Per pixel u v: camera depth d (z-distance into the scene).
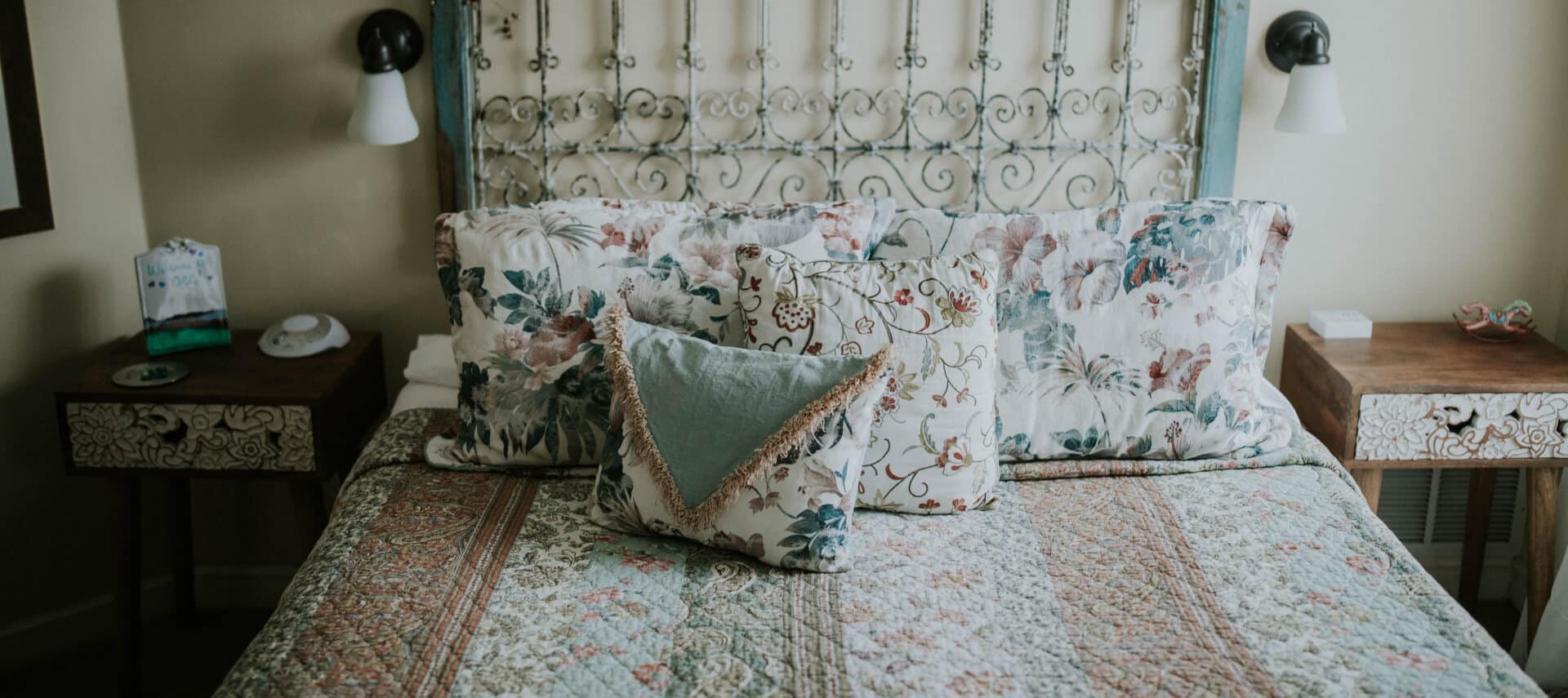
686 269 2.08
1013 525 1.92
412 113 2.45
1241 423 2.11
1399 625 1.63
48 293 2.47
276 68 2.49
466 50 2.45
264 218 2.59
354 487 2.07
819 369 1.82
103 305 2.56
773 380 1.81
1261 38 2.52
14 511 2.52
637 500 1.84
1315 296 2.69
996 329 2.02
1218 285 2.11
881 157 2.57
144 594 2.74
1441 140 2.59
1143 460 2.13
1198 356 2.10
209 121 2.52
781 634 1.62
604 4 2.45
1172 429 2.10
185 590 2.70
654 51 2.48
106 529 2.66
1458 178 2.62
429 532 1.88
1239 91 2.51
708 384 1.83
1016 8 2.47
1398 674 1.52
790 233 2.13
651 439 1.84
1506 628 2.72
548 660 1.56
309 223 2.59
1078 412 2.10
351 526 1.90
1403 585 1.73
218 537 2.79
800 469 1.77
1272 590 1.72
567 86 2.50
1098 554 1.82
